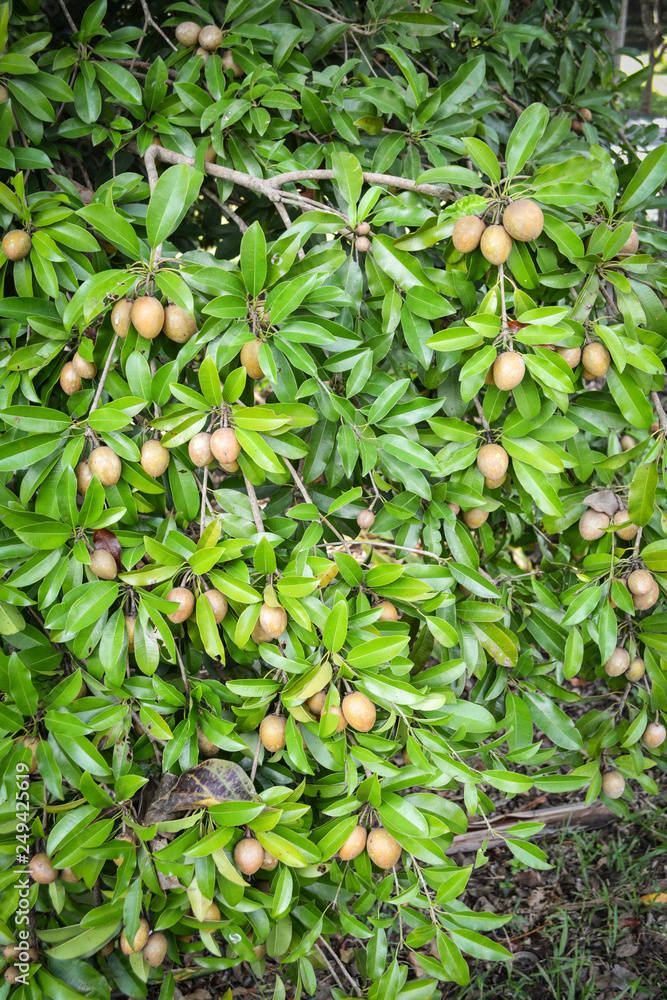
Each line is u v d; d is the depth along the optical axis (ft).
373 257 6.04
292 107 6.25
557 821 9.48
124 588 5.51
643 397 5.86
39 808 5.71
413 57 7.93
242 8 6.59
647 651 6.21
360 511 6.16
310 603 5.36
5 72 5.93
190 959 7.27
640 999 7.84
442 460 5.80
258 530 5.49
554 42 7.82
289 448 5.59
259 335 5.49
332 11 7.52
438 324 6.57
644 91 23.66
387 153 6.43
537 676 6.49
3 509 5.30
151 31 7.80
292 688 5.29
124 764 5.58
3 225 5.70
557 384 5.34
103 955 6.07
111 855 5.40
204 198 8.58
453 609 5.96
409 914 5.71
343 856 5.44
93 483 5.34
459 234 5.55
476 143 5.57
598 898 8.77
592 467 6.28
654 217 15.74
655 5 13.03
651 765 6.47
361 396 6.25
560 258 6.01
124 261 6.66
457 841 9.32
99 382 5.61
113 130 6.61
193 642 5.84
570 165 5.53
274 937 5.85
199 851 5.16
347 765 5.35
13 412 5.37
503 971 8.19
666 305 6.56
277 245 5.58
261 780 5.91
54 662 5.76
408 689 5.22
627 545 6.39
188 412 5.41
